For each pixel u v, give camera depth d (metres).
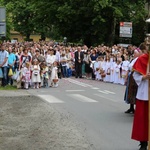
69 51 28.05
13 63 19.73
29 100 14.62
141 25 42.91
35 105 13.37
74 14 39.25
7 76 19.91
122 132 9.38
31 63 19.45
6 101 14.31
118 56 23.16
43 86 20.28
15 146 7.87
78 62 26.72
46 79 20.14
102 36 41.16
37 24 44.34
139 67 7.42
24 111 12.14
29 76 19.22
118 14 37.28
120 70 22.67
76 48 29.31
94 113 11.95
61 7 39.19
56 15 39.84
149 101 6.96
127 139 8.67
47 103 13.90
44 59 20.30
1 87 19.52
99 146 8.00
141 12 39.84
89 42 42.06
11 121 10.54
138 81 7.37
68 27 41.50
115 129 9.71
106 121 10.72
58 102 14.27
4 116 11.27
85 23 40.22
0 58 19.52
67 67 27.27
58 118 11.02
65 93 17.33
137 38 43.53
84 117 11.27
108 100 14.99
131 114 11.85
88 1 38.19
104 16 39.19
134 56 11.47
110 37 40.47
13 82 21.67
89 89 19.25
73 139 8.55
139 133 7.37
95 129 9.67
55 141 8.34
